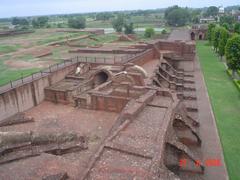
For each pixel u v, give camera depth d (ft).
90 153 59.88
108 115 85.66
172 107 73.15
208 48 238.27
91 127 77.30
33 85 95.40
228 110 94.48
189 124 73.51
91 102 90.07
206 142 73.00
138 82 95.96
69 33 283.59
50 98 100.78
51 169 49.98
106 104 87.97
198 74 146.10
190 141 71.92
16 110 88.63
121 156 50.16
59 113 89.45
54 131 72.84
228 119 86.94
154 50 158.10
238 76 136.26
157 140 54.75
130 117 65.98
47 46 191.72
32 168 50.49
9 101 85.35
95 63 125.59
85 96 93.40
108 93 88.94
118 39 231.30
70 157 57.62
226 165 62.59
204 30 296.71
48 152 58.34
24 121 81.82
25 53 163.22
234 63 128.06
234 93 112.78
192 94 112.78
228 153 67.36
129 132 60.29
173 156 60.34
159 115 69.82
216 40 201.26
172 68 144.87
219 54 182.50
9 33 270.67
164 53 159.74
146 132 60.18
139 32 362.33
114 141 56.13
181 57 165.68
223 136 75.77
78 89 98.94
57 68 114.21
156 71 119.65
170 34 278.67
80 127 77.51
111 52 157.28
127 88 88.07
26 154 55.47
